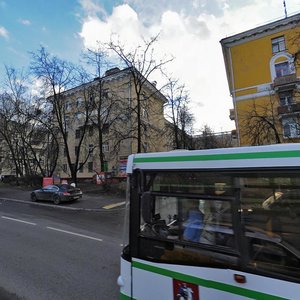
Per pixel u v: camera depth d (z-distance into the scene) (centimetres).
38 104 2947
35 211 1708
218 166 296
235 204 282
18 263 684
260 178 270
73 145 4578
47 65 2789
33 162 4119
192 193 312
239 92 3161
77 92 3347
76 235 1012
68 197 2022
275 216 260
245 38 3150
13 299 490
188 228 313
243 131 3056
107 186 2627
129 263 354
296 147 255
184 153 323
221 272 281
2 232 1057
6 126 3491
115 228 1169
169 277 316
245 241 273
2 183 4084
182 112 3119
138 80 2509
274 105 2906
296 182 250
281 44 2961
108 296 502
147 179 349
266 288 253
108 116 2936
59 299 491
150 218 329
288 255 250
